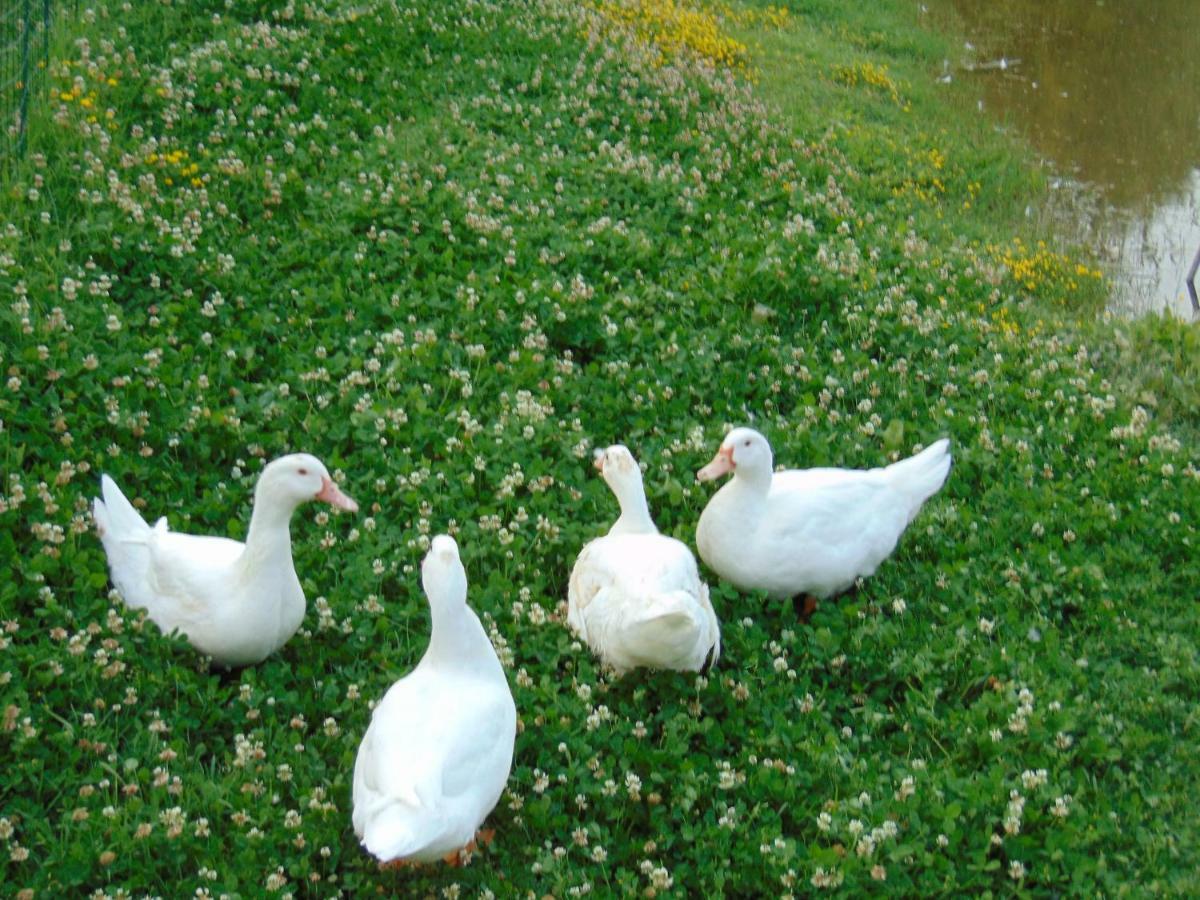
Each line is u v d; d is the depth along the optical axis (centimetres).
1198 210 532
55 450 262
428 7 503
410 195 372
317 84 426
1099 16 777
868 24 712
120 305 315
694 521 285
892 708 250
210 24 444
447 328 328
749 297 362
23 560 241
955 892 215
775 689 244
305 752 221
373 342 316
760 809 223
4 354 277
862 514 266
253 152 387
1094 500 304
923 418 328
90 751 214
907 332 356
